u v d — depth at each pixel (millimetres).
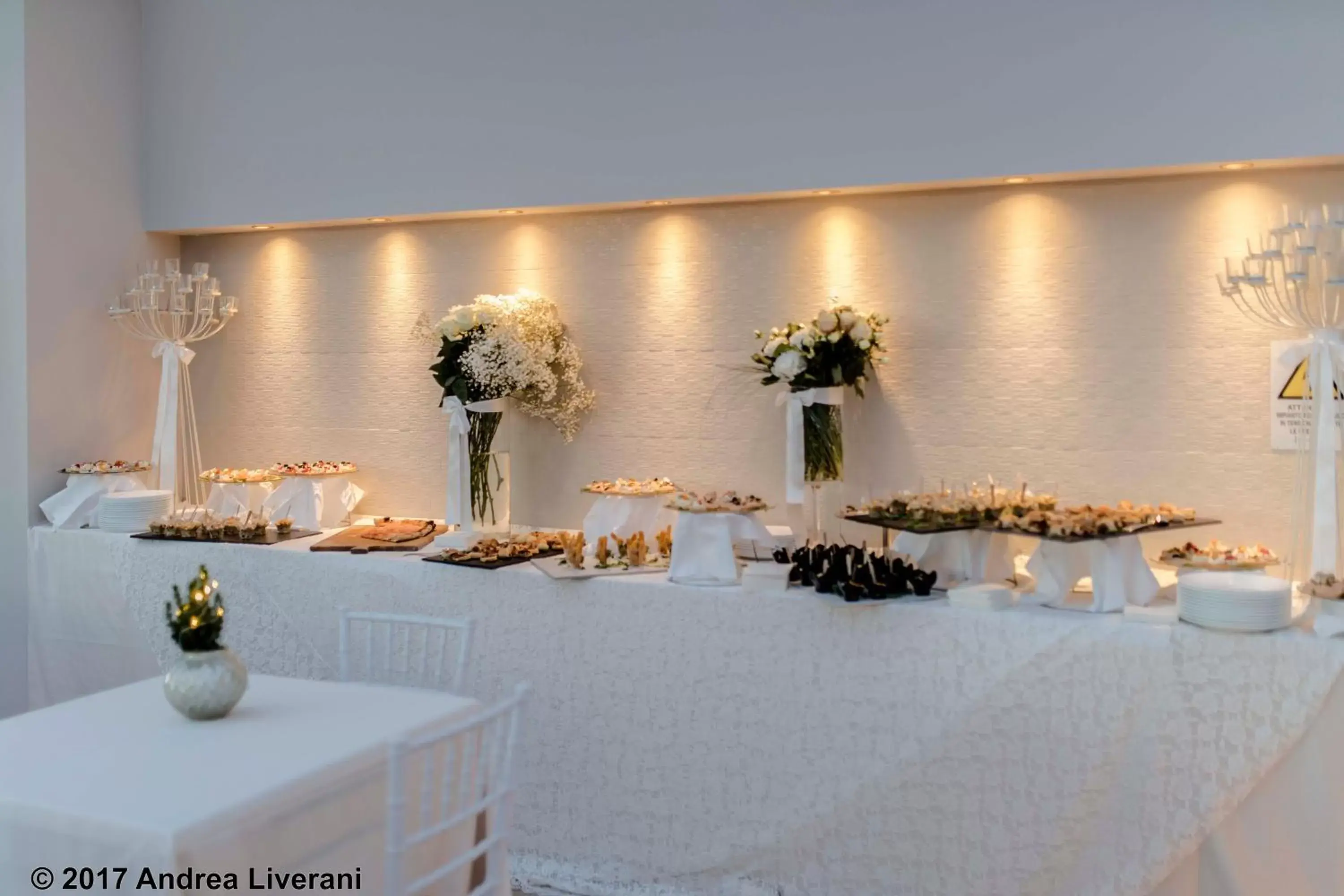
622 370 3934
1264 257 2775
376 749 2012
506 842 2090
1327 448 2805
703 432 3834
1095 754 2646
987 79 3311
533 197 3854
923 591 2895
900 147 3408
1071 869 2689
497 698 3293
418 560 3428
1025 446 3451
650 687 3102
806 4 3510
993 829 2750
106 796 1753
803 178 3518
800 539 3643
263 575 3637
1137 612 2725
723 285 3795
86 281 4215
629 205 3777
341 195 4141
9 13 3990
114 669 3895
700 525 3129
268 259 4473
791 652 2943
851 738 2883
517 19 3875
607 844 3164
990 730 2744
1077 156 3221
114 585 3875
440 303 4203
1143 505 3068
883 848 2865
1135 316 3338
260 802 1759
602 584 3154
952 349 3525
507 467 3703
